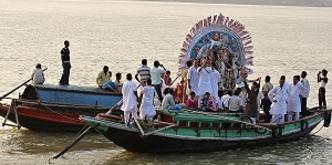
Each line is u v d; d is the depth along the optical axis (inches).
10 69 2153.1
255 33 5132.9
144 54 2908.5
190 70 1156.5
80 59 2576.3
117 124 997.8
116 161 1021.8
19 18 6058.1
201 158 1055.0
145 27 5369.1
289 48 3656.5
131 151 1059.3
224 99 1151.6
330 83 2038.6
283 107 1182.9
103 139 1182.9
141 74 1190.3
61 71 2165.4
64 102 1222.3
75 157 1043.3
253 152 1114.7
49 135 1205.1
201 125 1071.0
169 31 4896.7
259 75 2287.2
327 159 1086.4
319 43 4200.3
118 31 4675.2
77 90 1226.6
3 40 3329.2
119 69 2313.0
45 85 1230.3
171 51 3122.5
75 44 3321.9
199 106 1147.9
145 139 1019.9
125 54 2876.5
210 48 1219.2
